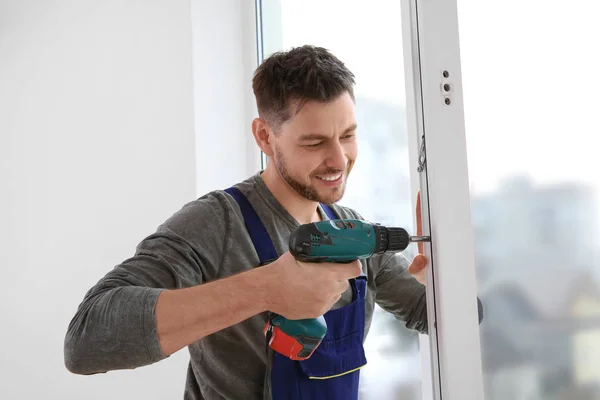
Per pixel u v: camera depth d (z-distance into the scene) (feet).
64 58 7.72
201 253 3.61
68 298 7.79
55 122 7.84
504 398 3.21
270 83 3.64
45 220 7.99
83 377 7.57
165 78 6.81
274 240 3.85
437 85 3.08
